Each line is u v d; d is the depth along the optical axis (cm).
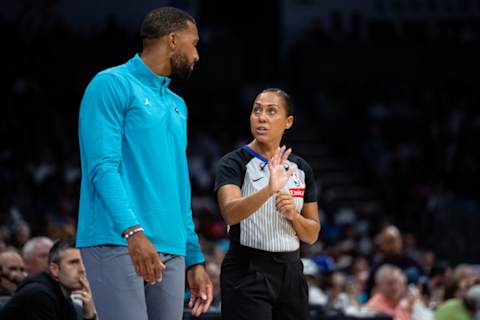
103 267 1030
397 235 2895
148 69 1095
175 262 1087
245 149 1220
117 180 1010
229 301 1179
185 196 1133
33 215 4341
